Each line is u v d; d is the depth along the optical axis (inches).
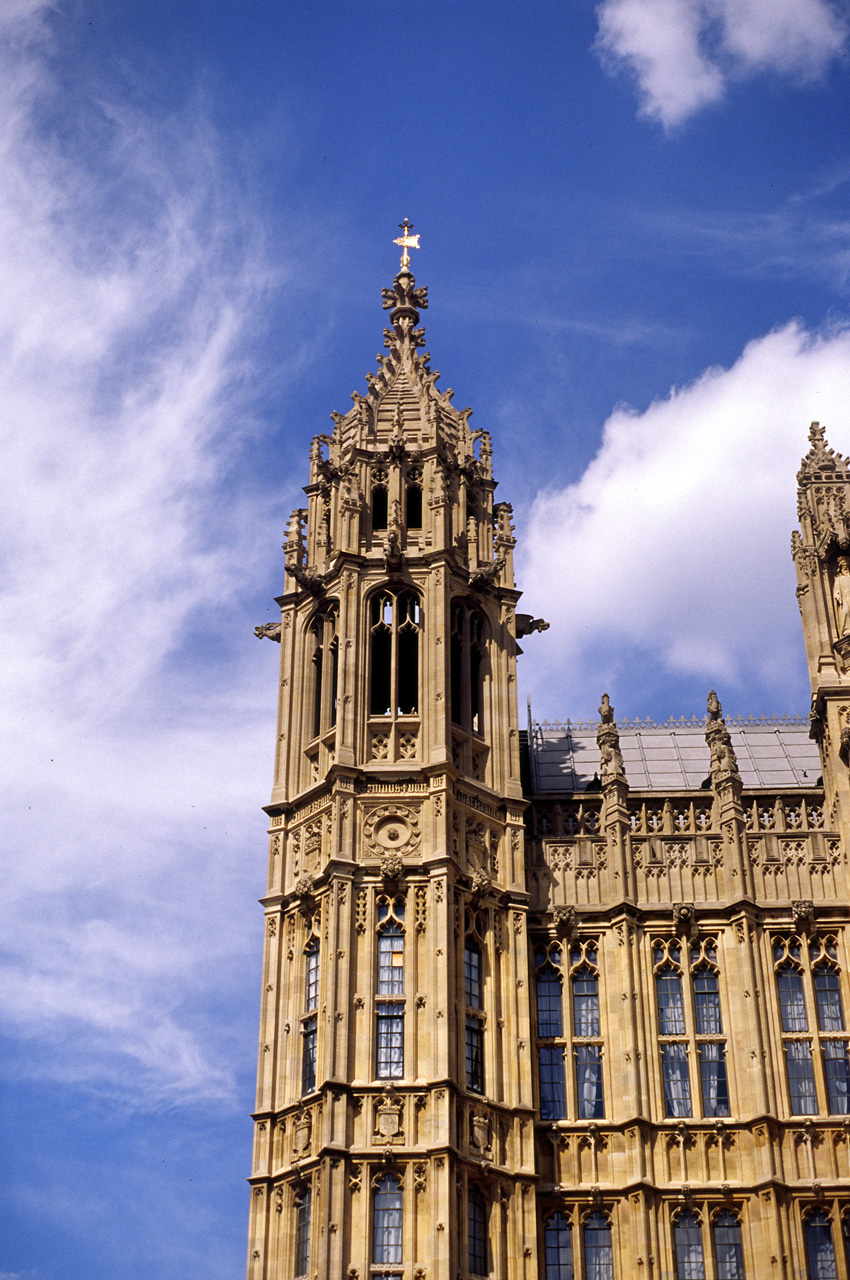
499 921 1924.2
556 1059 1907.0
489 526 2164.1
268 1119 1814.7
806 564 2181.3
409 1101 1752.0
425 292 2389.3
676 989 1939.0
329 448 2223.2
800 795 2116.1
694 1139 1839.3
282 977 1895.9
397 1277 1674.5
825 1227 1790.1
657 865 2001.7
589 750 2395.4
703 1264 1784.0
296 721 2042.3
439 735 1948.8
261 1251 1748.3
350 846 1891.0
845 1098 1862.7
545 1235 1806.1
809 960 1935.3
